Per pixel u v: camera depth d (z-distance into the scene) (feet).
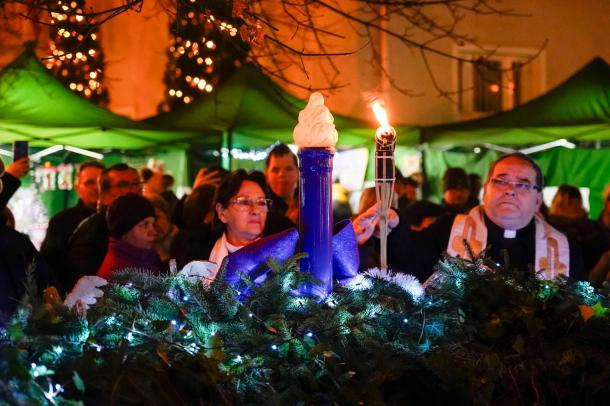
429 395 8.23
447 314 9.14
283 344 7.93
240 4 14.74
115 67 59.62
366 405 7.61
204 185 17.94
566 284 10.19
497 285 9.66
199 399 7.25
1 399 6.66
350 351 8.07
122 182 21.72
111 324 7.80
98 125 33.45
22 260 13.52
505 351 9.14
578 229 25.54
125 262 15.64
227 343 7.84
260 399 7.43
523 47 50.70
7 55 44.11
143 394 6.98
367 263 12.29
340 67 46.14
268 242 8.82
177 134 35.27
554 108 37.60
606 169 41.60
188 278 8.68
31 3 16.03
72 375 7.04
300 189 9.06
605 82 37.27
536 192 14.38
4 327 7.66
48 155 37.60
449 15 48.19
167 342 7.66
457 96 49.14
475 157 43.47
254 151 38.50
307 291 8.86
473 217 14.56
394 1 23.53
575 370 8.91
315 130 8.90
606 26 52.49
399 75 47.55
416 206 26.45
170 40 53.72
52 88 33.32
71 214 19.74
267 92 36.09
